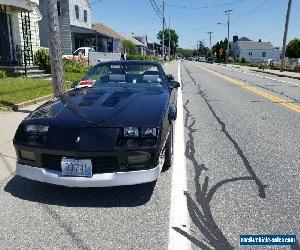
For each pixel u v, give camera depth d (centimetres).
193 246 280
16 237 293
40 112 388
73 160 330
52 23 760
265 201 362
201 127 707
